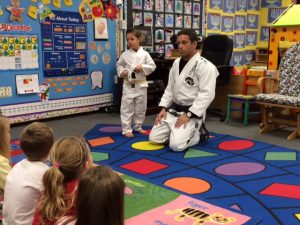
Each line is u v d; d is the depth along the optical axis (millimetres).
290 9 4223
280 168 2498
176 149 2881
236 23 6422
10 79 3707
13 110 3773
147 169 2475
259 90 3662
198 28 5766
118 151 2904
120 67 3539
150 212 1779
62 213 1039
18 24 3689
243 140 3256
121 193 834
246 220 1711
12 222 1298
